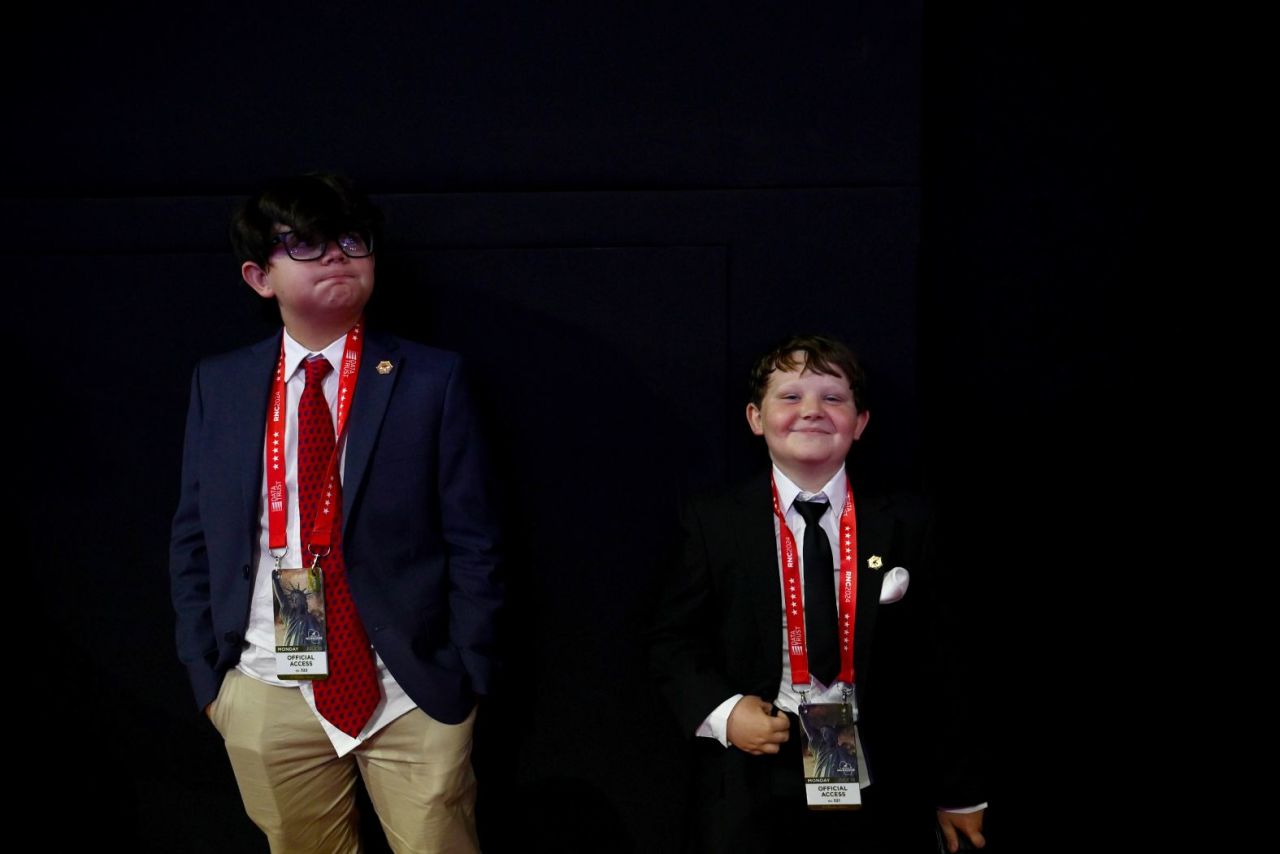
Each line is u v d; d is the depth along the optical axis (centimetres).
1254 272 229
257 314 217
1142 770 242
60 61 214
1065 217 231
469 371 195
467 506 187
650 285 216
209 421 187
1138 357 233
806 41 212
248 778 190
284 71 214
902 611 184
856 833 178
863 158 214
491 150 215
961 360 235
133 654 226
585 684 224
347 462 181
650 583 222
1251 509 234
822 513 187
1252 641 237
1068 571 239
